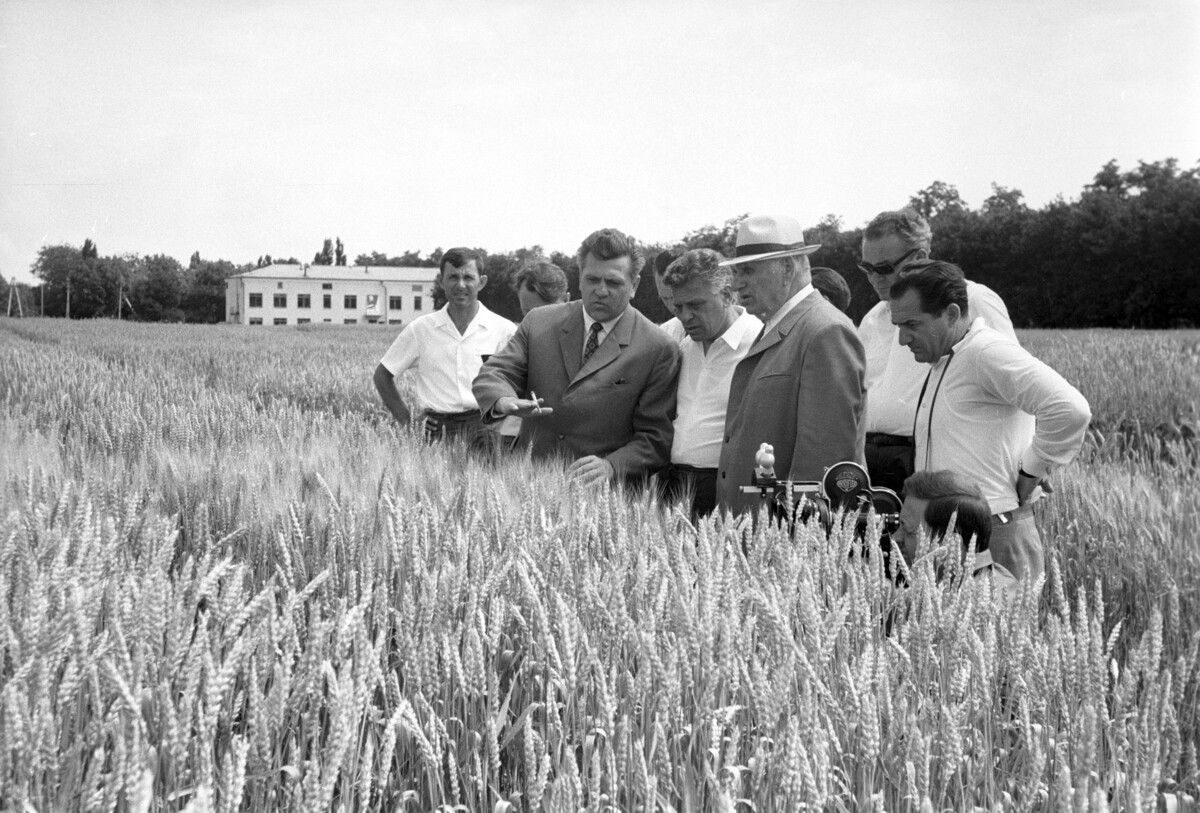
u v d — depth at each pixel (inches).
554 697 77.0
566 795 60.8
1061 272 2706.7
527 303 264.1
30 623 66.4
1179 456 311.6
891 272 191.0
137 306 3745.1
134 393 325.4
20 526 86.0
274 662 72.5
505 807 72.2
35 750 60.0
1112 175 3206.2
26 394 325.7
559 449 193.6
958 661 88.1
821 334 156.7
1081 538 202.5
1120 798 77.6
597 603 85.0
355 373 660.7
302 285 4746.6
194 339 1465.3
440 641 80.9
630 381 189.8
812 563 101.9
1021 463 156.5
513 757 82.2
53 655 65.9
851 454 154.6
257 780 64.7
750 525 108.9
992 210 3078.2
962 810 77.0
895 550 104.0
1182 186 2613.2
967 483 125.8
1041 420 148.3
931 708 83.5
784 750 68.0
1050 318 2787.9
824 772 67.9
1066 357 697.6
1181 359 654.5
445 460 152.6
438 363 259.6
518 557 96.5
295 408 243.6
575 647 78.8
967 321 160.1
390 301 4877.0
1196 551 179.0
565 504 125.0
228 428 192.2
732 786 67.9
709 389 185.6
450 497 120.6
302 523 105.4
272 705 66.1
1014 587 127.2
